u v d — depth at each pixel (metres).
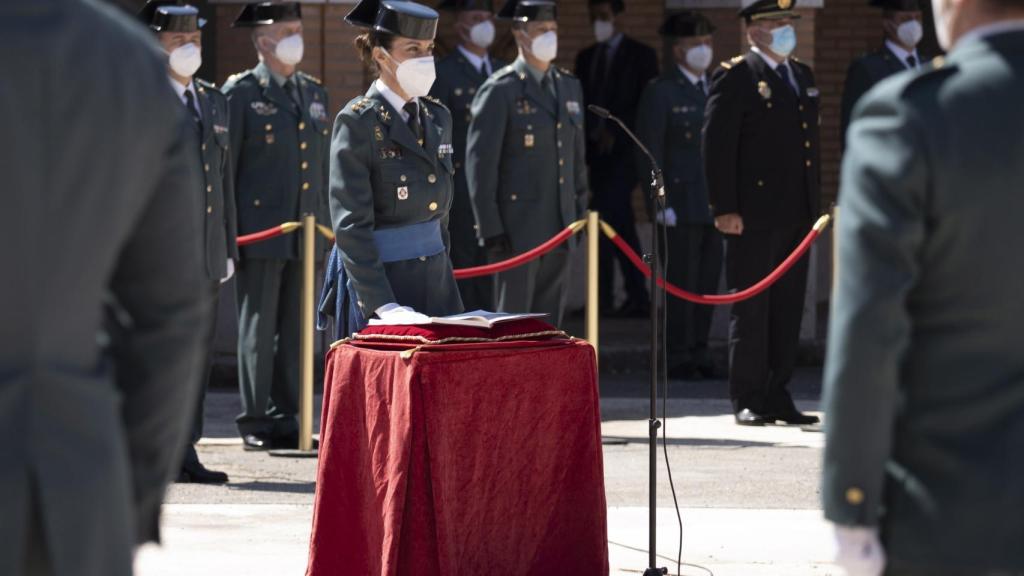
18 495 6.55
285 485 21.41
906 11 29.25
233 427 26.81
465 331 14.11
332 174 15.73
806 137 26.42
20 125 6.60
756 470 22.61
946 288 7.70
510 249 26.03
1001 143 7.59
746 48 35.56
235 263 24.22
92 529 6.69
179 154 7.18
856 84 29.55
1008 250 7.60
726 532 18.48
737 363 26.64
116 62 6.90
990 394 7.61
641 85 37.94
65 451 6.66
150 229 7.14
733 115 26.12
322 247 25.16
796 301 26.64
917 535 7.67
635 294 38.94
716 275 33.00
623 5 38.09
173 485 21.22
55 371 6.69
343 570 14.27
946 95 7.70
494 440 13.99
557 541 14.47
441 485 13.52
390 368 13.82
